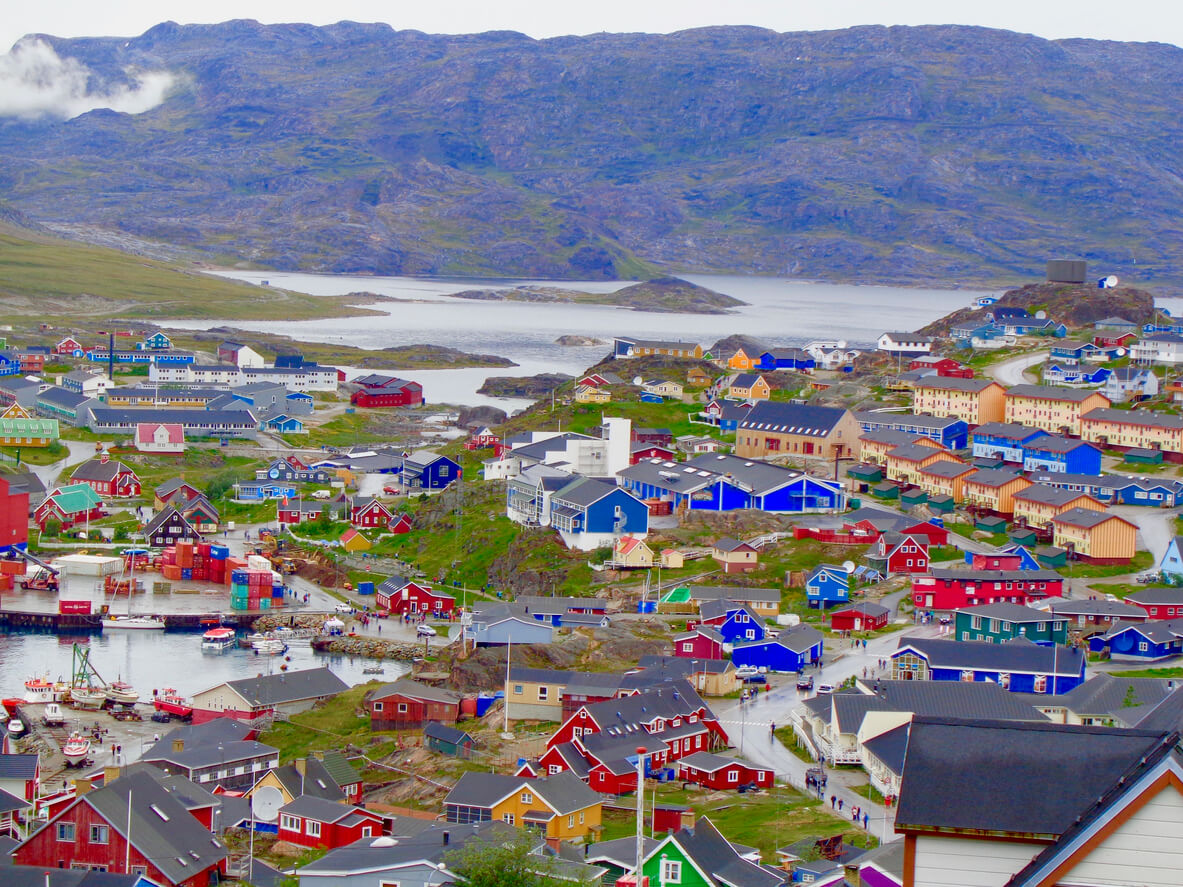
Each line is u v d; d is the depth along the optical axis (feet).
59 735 495.00
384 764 447.01
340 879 265.34
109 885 259.60
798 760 424.87
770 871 271.69
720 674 499.10
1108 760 117.50
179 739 441.27
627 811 370.73
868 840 325.42
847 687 490.49
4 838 320.09
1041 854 111.96
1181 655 539.70
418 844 282.77
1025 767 118.01
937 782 118.21
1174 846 108.78
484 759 434.30
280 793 365.81
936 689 430.20
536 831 289.53
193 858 306.35
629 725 425.69
